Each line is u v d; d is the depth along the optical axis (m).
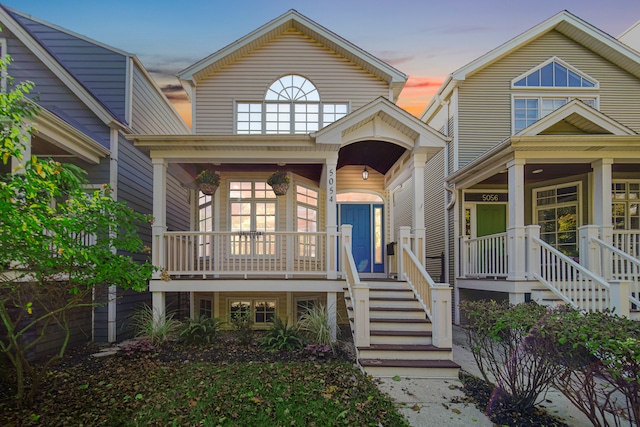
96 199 4.62
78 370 5.56
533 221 10.19
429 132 7.37
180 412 4.04
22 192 4.23
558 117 7.79
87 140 7.33
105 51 9.02
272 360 5.86
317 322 6.87
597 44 10.65
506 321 3.90
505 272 7.78
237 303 8.89
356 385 4.79
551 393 4.68
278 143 7.46
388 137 7.63
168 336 6.96
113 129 8.16
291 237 8.55
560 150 7.51
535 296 6.96
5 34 8.30
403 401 4.43
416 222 7.70
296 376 5.08
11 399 4.44
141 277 4.99
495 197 10.60
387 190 10.87
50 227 3.91
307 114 9.87
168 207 10.59
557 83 10.85
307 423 3.79
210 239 9.12
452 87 10.70
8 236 3.77
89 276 4.66
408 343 6.00
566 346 3.37
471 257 9.63
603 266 6.97
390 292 7.12
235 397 4.38
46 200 4.26
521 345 3.97
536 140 7.22
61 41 9.04
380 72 9.77
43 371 4.50
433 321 5.92
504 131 10.70
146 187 9.71
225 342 6.88
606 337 2.97
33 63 8.29
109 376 5.23
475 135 10.63
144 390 4.68
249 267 9.00
